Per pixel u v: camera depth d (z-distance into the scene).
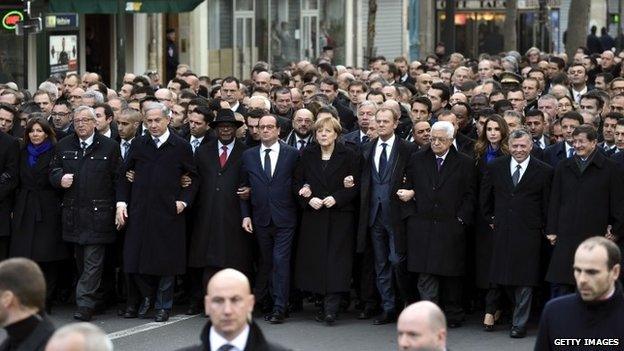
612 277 14.95
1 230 26.47
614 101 29.64
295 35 75.75
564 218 24.11
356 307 27.55
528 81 34.03
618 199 23.95
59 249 26.55
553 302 15.38
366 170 25.70
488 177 24.94
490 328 25.23
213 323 13.26
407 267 25.42
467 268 25.70
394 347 23.81
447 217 25.05
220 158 26.36
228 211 26.22
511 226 24.56
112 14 57.97
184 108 29.48
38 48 47.03
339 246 25.64
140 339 24.53
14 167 26.39
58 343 11.66
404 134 29.61
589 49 69.00
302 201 25.67
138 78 38.41
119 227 26.12
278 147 26.02
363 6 86.06
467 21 103.81
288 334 24.94
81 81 36.69
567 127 25.98
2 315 13.88
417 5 90.81
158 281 26.47
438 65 52.47
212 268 26.36
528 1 99.31
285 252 25.94
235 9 70.19
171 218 26.00
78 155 26.12
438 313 12.66
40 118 26.44
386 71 42.59
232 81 32.53
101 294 27.06
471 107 29.34
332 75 42.56
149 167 25.98
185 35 66.12
